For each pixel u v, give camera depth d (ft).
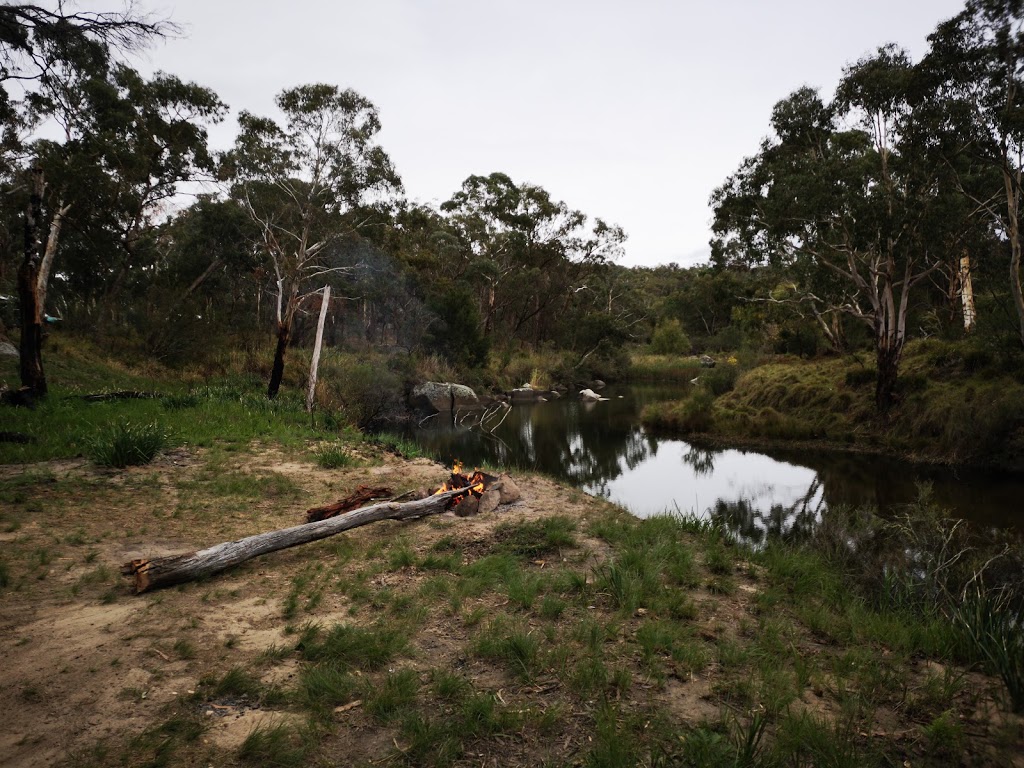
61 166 67.62
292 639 12.64
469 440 67.82
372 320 129.70
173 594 14.75
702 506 37.93
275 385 64.69
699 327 219.61
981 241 56.44
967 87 47.93
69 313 80.02
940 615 16.42
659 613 14.70
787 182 58.85
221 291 107.65
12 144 66.95
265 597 14.94
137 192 85.30
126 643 12.03
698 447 62.59
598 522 23.30
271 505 24.35
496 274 153.89
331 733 9.41
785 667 12.22
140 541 18.74
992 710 10.75
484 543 20.30
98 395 48.19
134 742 8.82
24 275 42.63
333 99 66.90
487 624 13.70
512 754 9.06
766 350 129.08
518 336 177.68
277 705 10.14
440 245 153.38
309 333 113.80
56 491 23.68
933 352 67.00
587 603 15.07
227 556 16.28
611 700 10.56
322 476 30.89
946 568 19.98
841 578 19.81
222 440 38.91
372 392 81.51
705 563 19.48
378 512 20.84
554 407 104.17
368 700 10.19
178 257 105.40
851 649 13.09
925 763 9.03
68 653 11.51
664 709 10.31
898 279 78.02
